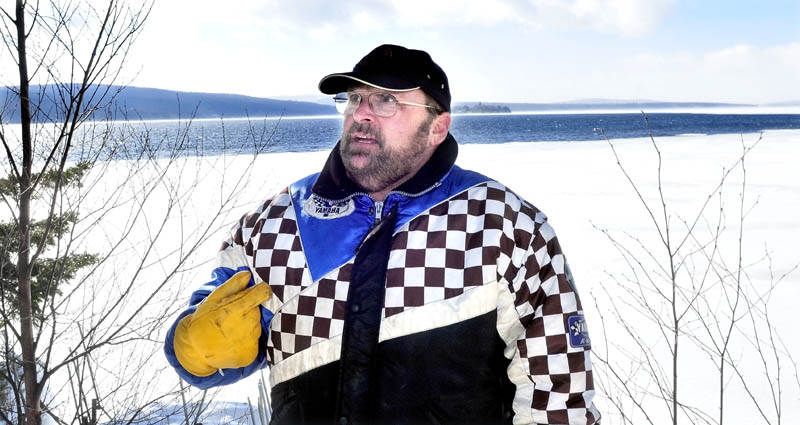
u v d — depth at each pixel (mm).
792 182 21641
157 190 14117
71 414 4234
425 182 1638
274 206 1766
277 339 1660
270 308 1678
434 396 1544
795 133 59656
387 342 1552
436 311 1546
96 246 6152
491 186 1658
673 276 3041
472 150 44094
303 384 1609
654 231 13555
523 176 26375
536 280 1598
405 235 1603
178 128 3602
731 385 5832
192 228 10070
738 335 7035
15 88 2688
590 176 25594
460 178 1685
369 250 1598
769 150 37406
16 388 2949
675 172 26062
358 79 1571
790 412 5395
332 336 1584
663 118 163750
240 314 1534
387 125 1590
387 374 1548
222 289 1593
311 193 1743
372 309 1563
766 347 6711
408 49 1639
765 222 14117
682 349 6578
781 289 8734
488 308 1558
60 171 2734
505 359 1641
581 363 1574
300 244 1666
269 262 1682
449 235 1590
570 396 1551
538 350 1567
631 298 8438
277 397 1669
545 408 1547
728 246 11711
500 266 1568
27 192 2768
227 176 20156
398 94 1586
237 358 1552
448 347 1541
